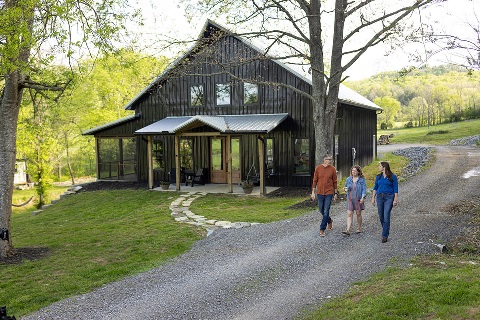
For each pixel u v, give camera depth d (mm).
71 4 9719
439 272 6754
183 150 22359
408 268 7188
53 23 9914
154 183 22484
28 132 21406
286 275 7508
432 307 5324
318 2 14438
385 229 8984
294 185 19203
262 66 19500
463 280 6102
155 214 15430
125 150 24703
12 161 11109
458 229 9500
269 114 19531
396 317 5191
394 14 13289
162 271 8398
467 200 12570
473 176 17125
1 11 9133
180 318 6039
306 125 18719
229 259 8758
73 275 8836
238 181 21047
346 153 21141
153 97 22797
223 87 20656
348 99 19500
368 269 7414
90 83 31438
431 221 10469
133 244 11195
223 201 16938
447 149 31438
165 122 21266
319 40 14531
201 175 21344
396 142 48750
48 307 6965
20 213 22594
